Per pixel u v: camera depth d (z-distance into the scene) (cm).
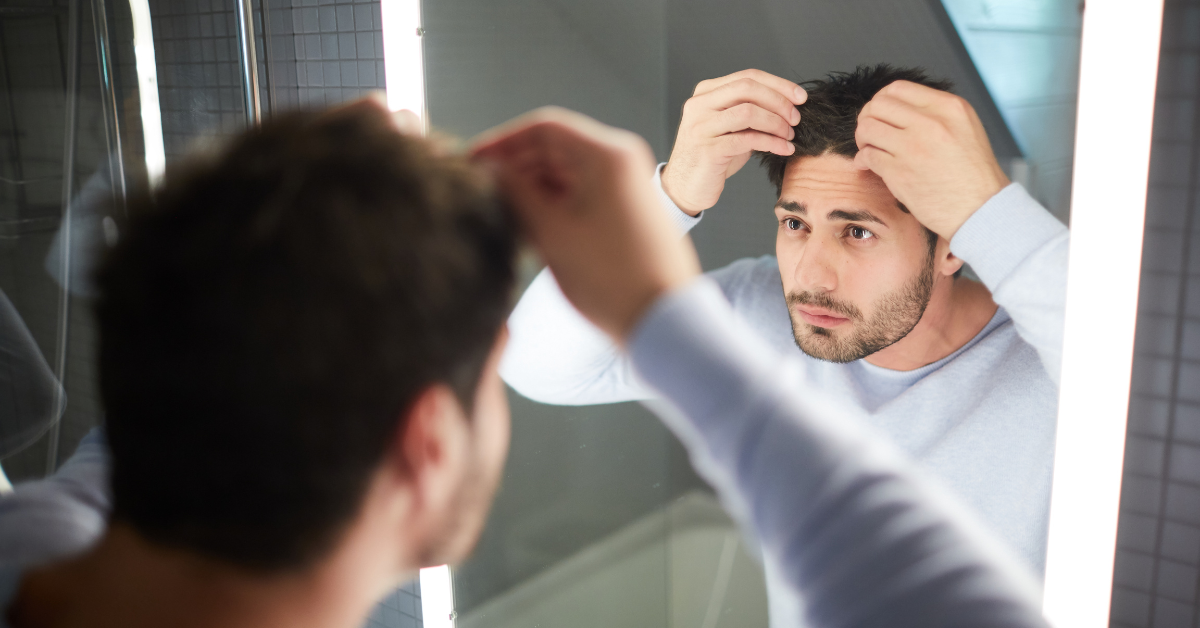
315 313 27
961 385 106
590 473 152
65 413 157
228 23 161
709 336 33
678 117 129
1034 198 97
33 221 154
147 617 30
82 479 47
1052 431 101
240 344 27
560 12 139
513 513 167
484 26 148
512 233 33
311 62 172
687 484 142
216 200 28
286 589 30
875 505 31
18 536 42
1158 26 88
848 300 114
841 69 109
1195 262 90
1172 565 98
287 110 32
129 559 30
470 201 31
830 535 31
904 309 109
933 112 102
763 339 125
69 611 31
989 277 102
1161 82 89
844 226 113
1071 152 94
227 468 28
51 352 155
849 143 110
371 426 29
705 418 33
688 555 145
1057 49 94
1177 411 94
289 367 27
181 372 28
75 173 156
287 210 28
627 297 34
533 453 159
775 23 115
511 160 35
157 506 29
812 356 119
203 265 28
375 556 31
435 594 181
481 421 33
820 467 32
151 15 160
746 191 123
